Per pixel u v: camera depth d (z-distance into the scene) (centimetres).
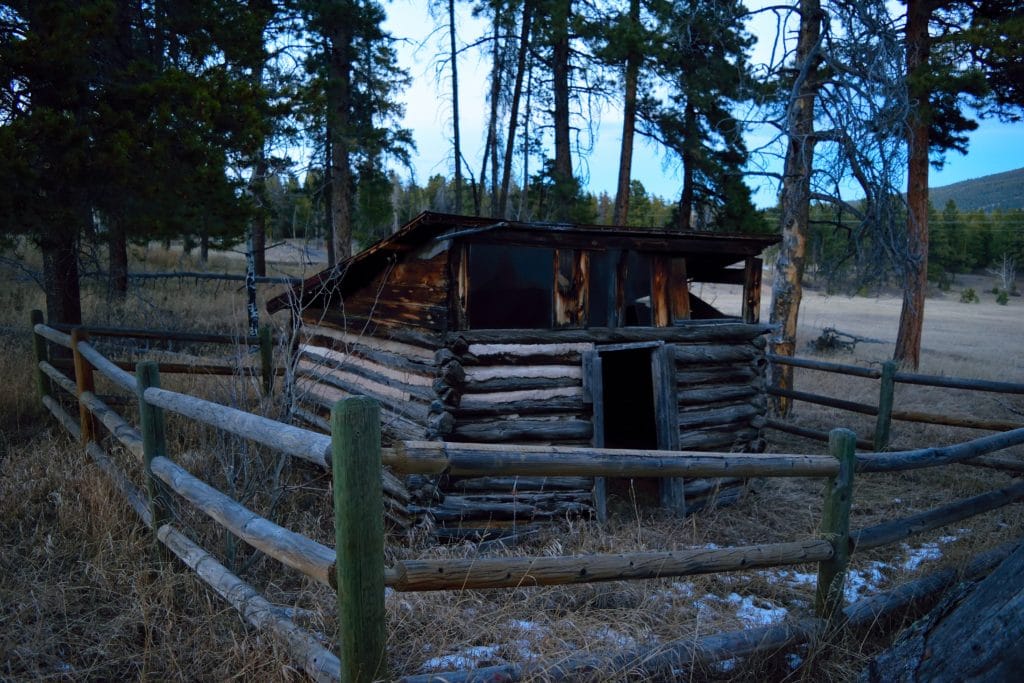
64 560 434
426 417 542
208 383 812
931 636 258
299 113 1205
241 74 1071
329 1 1644
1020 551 242
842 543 358
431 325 551
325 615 358
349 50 1773
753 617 400
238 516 308
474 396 556
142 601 348
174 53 1023
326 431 669
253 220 1005
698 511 651
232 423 314
